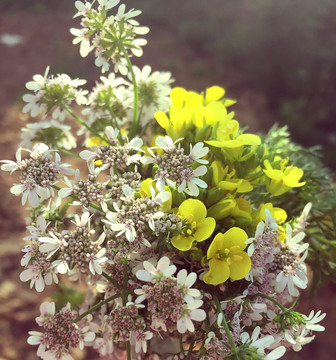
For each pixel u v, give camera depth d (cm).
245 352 11
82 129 17
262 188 17
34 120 57
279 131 19
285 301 15
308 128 62
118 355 19
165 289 11
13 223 42
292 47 73
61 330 12
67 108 15
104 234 12
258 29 77
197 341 13
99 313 15
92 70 71
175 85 71
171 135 14
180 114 14
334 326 38
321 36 77
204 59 76
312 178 17
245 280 13
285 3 81
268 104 67
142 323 12
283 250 13
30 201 12
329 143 61
